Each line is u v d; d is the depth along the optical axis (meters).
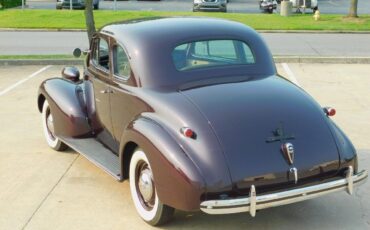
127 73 5.30
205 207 4.20
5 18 23.25
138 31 5.36
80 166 6.27
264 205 4.27
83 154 5.73
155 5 34.59
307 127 4.64
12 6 32.16
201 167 4.27
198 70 5.14
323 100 9.37
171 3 36.69
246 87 4.95
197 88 4.91
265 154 4.37
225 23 5.65
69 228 4.78
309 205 5.24
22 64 12.84
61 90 6.47
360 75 11.58
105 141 5.96
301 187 4.44
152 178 4.63
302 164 4.45
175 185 4.31
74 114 6.21
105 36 5.74
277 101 4.77
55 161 6.44
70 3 27.61
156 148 4.45
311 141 4.57
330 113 5.11
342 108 8.85
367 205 5.25
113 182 5.80
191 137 4.39
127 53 5.25
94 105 6.06
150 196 4.72
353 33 20.28
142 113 4.91
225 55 5.33
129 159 5.05
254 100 4.73
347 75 11.58
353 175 4.68
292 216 5.01
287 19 23.50
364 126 7.86
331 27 21.00
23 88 10.29
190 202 4.25
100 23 21.78
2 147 6.95
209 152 4.30
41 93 6.77
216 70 5.19
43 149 6.88
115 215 5.04
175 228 4.77
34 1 37.53
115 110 5.51
